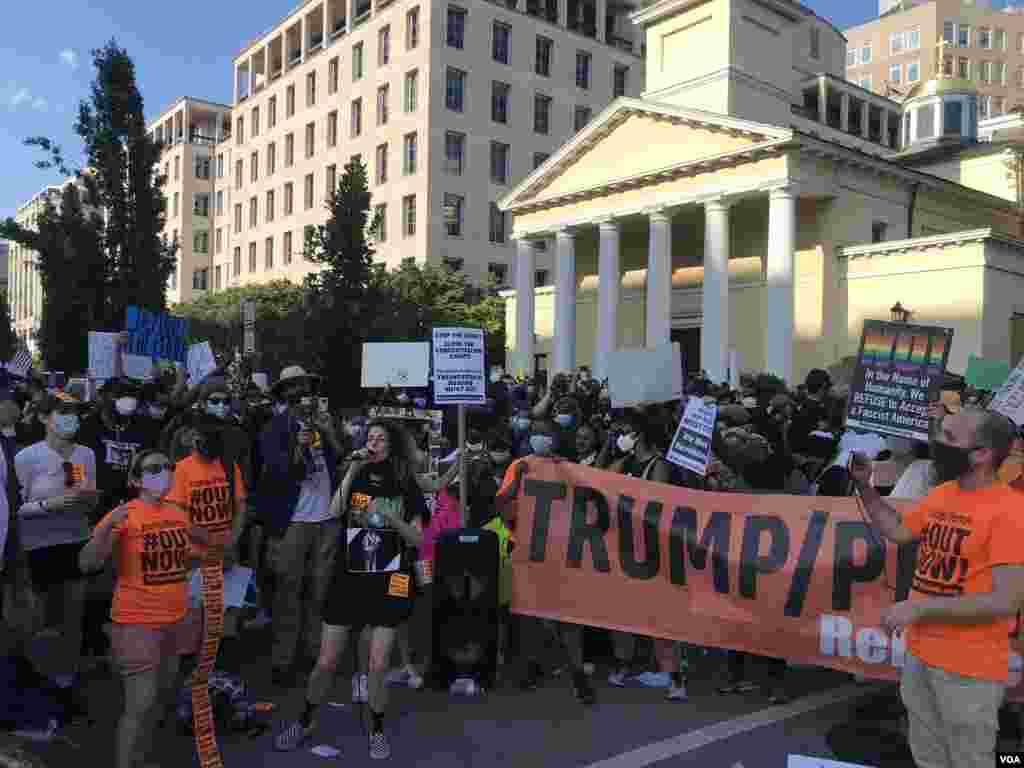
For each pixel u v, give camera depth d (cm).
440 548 636
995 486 362
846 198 2819
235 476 588
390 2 5212
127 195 2125
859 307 2752
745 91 3259
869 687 639
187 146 7812
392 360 1092
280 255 6241
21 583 558
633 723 566
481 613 630
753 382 1210
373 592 509
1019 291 2627
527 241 3509
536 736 542
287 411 683
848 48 10000
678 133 2938
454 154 5012
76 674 614
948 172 3853
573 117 5575
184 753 511
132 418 771
